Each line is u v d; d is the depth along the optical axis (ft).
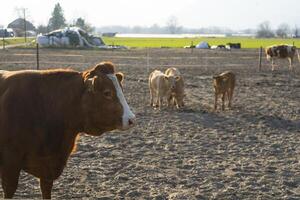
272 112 54.65
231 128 44.93
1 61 112.88
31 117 19.57
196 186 27.91
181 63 121.70
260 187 27.91
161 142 38.60
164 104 59.11
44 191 20.56
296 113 54.39
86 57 135.64
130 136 40.40
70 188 27.09
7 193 20.04
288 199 26.09
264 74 99.81
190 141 39.24
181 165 32.04
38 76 20.31
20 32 411.34
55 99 19.86
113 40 350.64
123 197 25.86
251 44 286.87
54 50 175.42
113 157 33.78
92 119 19.52
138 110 54.24
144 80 84.28
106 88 19.10
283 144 38.99
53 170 20.18
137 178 29.09
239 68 111.65
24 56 134.21
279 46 115.03
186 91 71.51
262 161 33.60
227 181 28.86
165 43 295.69
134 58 135.95
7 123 19.48
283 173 30.78
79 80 19.83
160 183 28.27
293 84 84.33
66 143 20.10
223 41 345.10
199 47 221.87
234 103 61.05
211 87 76.79
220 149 36.83
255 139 40.63
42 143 19.63
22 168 20.33
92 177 29.12
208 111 54.49
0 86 20.38
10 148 19.60
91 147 36.29
